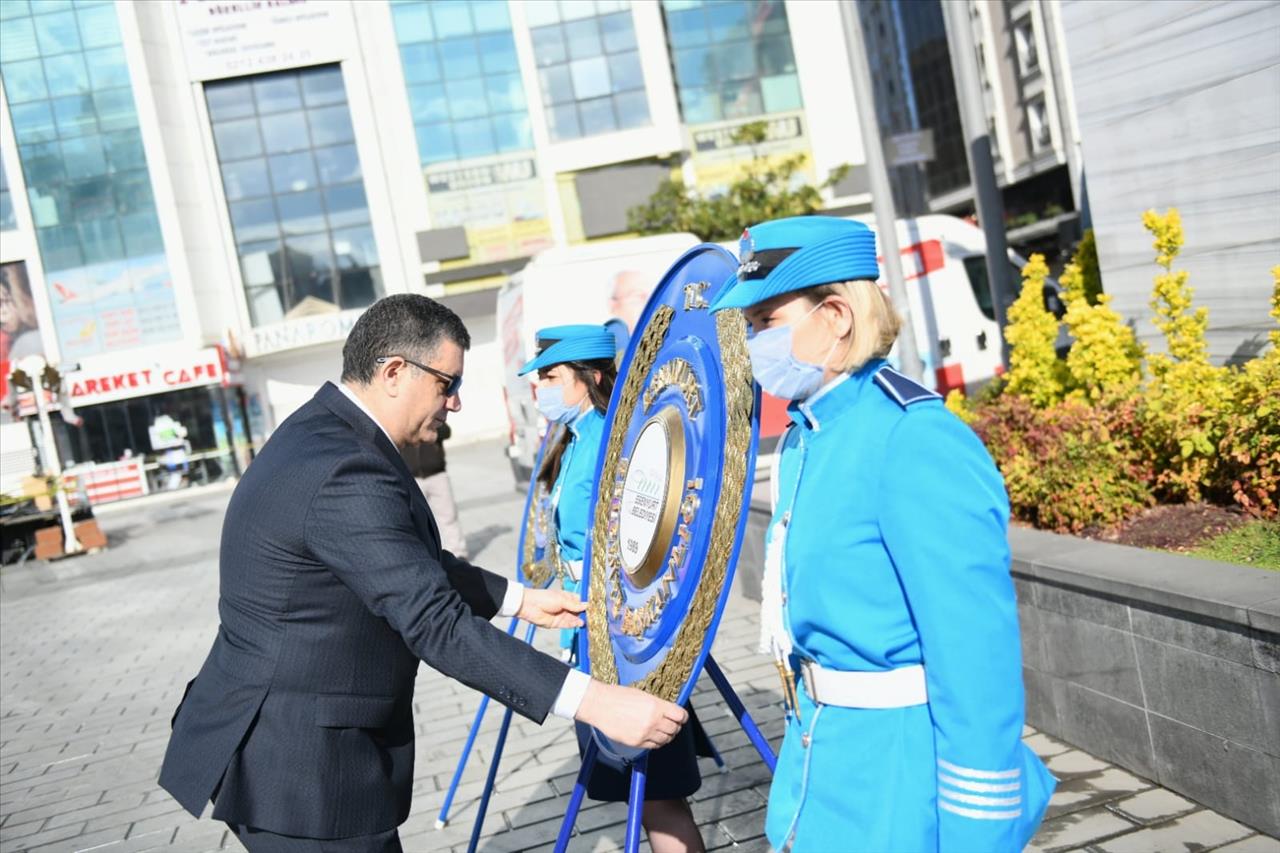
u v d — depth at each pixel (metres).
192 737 2.21
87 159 30.05
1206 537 4.00
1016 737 1.67
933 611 1.68
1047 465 4.63
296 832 2.12
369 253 32.38
